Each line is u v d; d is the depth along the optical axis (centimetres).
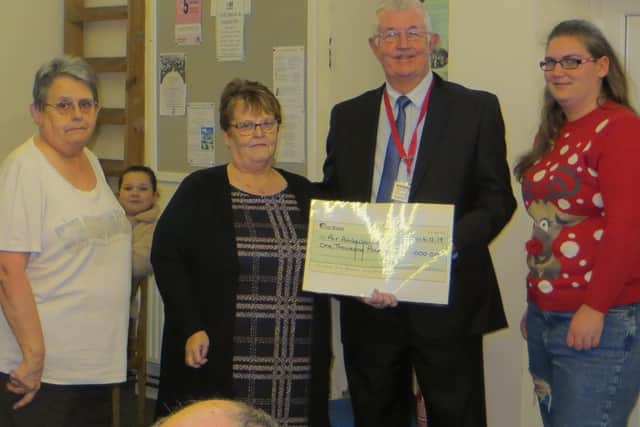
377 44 263
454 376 260
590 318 236
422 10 260
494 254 346
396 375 271
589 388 242
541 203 252
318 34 411
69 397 242
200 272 256
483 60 347
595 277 236
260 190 263
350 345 275
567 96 245
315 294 262
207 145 454
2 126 474
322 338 263
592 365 242
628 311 240
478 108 259
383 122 269
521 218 339
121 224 255
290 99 421
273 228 257
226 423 109
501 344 348
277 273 255
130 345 428
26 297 233
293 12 417
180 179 465
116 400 418
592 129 242
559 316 248
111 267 249
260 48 430
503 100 342
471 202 261
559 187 245
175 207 261
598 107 247
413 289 251
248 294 254
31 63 486
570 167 243
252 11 431
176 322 257
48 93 239
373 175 267
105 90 497
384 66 263
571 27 247
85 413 249
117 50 491
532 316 261
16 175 236
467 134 257
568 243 244
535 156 258
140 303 437
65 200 239
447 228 249
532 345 262
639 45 352
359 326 272
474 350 266
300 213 264
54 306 239
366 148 269
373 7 429
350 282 254
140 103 474
